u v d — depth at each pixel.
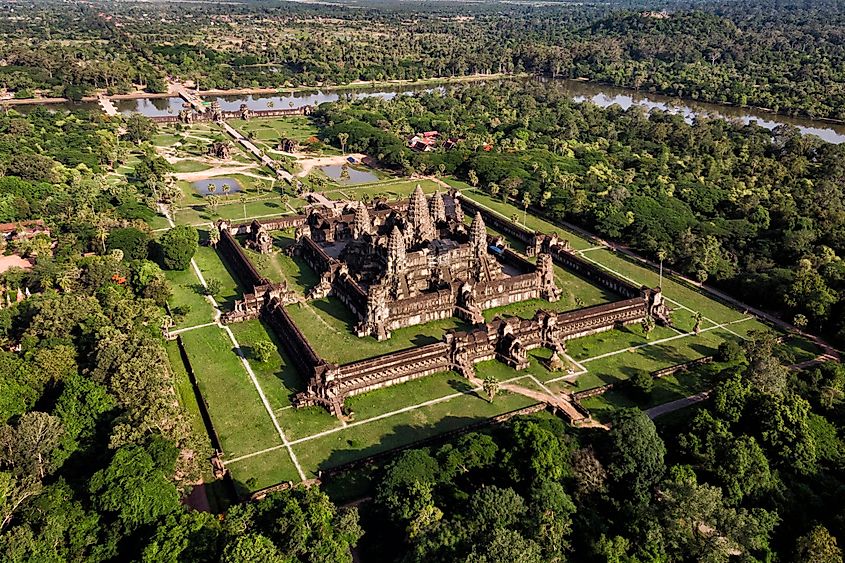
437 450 111.62
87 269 169.00
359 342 161.62
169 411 111.19
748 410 118.69
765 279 186.00
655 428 114.75
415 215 196.88
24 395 116.81
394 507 96.75
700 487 96.31
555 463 104.69
